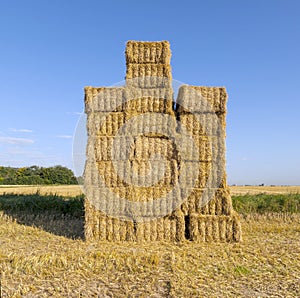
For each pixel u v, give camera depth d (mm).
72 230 11789
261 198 17031
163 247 9625
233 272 7477
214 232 10469
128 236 10461
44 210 15406
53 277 7062
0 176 51656
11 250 9008
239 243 10188
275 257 8664
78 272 7262
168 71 10648
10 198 17484
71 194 23719
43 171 51719
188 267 7688
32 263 7730
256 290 6570
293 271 7648
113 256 8219
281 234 11367
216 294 6297
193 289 6484
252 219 14000
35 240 10289
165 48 10695
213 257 8594
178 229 10484
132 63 10750
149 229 10508
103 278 7012
